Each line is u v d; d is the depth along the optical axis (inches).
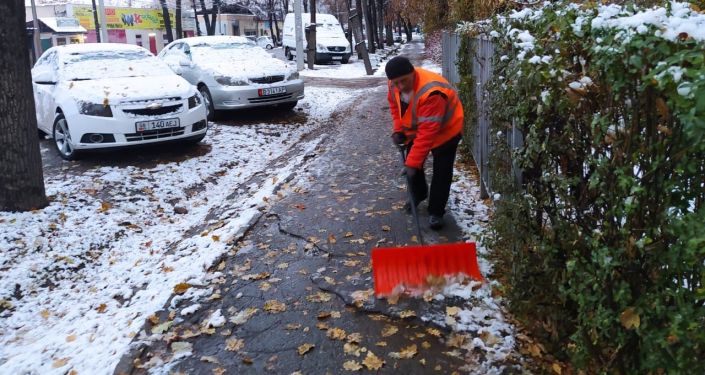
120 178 277.3
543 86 100.0
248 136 390.3
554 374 113.8
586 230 98.4
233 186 287.1
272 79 452.4
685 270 74.5
